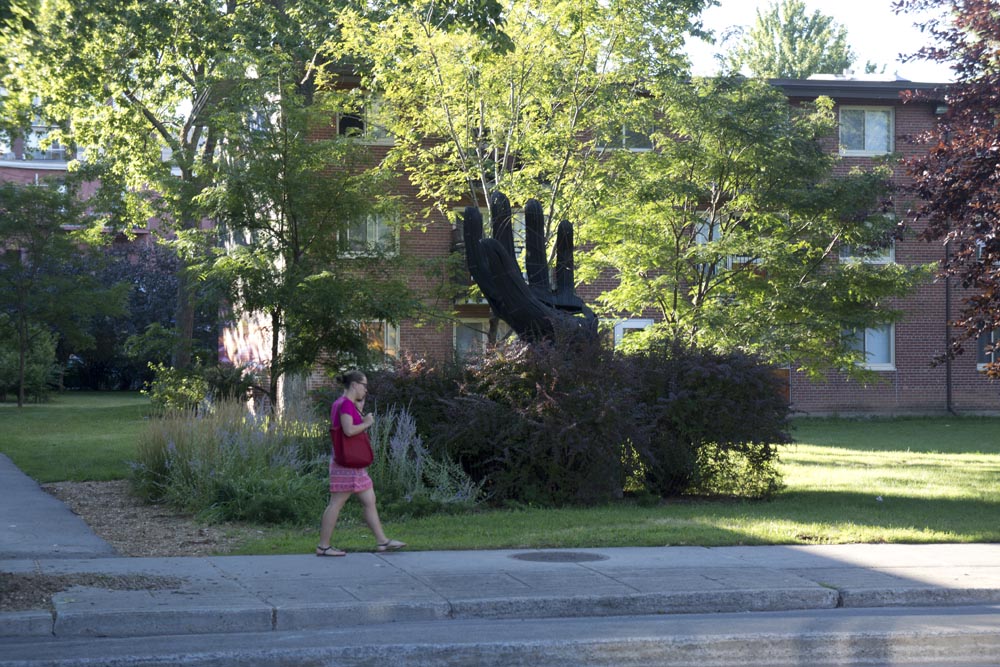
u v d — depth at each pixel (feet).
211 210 59.26
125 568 29.71
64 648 22.40
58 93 94.53
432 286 91.25
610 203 71.97
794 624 25.71
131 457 62.44
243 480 41.57
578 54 71.51
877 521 40.88
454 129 75.61
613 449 45.65
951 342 51.78
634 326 105.40
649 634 24.26
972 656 23.82
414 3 67.56
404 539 35.55
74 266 140.26
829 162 72.23
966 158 49.70
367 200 60.90
